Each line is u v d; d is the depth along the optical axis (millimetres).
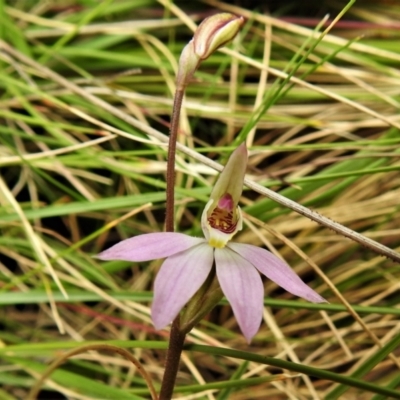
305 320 224
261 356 182
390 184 232
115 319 219
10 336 220
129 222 235
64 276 222
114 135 219
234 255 170
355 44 251
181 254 169
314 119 244
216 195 173
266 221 222
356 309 199
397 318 219
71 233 240
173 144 171
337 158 222
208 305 171
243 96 261
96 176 234
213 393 218
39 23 270
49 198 239
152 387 178
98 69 267
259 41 270
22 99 240
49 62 265
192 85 255
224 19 170
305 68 255
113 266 225
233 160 173
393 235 229
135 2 277
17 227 231
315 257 228
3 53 242
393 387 190
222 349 183
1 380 210
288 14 282
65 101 248
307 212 197
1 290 215
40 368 205
